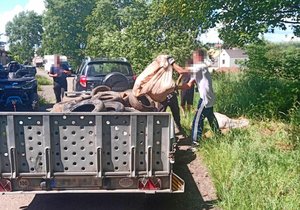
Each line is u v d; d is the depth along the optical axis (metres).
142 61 12.27
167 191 3.07
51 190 3.02
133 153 3.01
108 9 34.25
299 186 3.24
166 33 12.45
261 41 7.16
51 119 2.96
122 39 12.97
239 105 6.41
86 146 3.00
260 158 3.82
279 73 7.71
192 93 6.46
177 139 4.87
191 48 11.89
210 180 3.96
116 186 3.05
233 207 3.09
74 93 4.43
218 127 4.80
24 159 2.99
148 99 4.07
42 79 20.56
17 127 2.96
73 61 52.34
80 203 3.65
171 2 7.73
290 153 3.99
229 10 6.91
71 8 52.34
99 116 2.96
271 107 5.89
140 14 15.12
